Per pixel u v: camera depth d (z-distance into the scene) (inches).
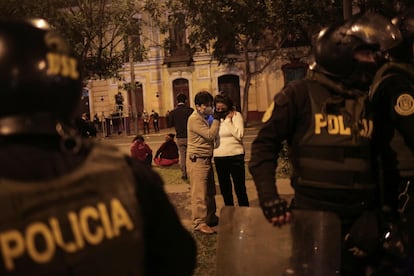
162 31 764.6
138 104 1266.0
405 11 118.8
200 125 226.8
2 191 44.8
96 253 49.5
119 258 51.6
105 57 464.8
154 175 61.0
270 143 104.7
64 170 50.0
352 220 102.4
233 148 230.4
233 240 111.4
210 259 185.5
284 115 103.7
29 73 49.8
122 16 469.4
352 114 102.7
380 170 111.4
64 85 52.9
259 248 108.6
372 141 109.5
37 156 48.9
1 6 343.9
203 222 225.8
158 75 1246.9
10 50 49.8
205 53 1210.6
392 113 107.5
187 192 328.5
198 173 227.0
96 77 497.4
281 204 100.5
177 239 60.9
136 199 55.1
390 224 106.7
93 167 52.4
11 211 44.7
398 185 110.0
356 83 105.5
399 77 108.8
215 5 706.2
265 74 1165.7
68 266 47.2
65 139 52.7
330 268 99.7
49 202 47.2
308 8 696.4
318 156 101.6
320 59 105.0
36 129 50.3
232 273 110.9
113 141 973.8
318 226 100.7
